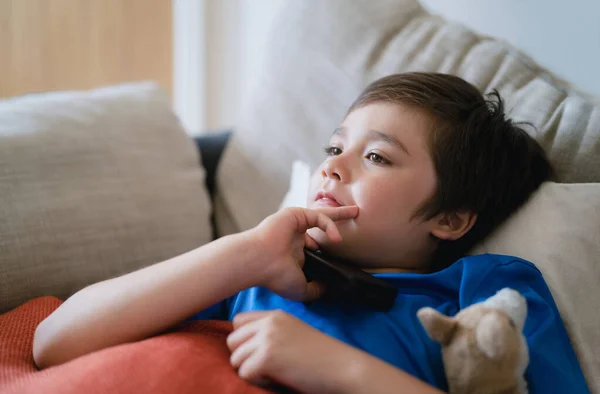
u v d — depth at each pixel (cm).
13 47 160
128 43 179
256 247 68
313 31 120
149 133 116
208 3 193
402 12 115
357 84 111
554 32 109
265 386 61
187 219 112
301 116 118
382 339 67
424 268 84
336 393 58
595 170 87
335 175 79
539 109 94
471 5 123
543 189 85
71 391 56
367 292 68
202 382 57
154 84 128
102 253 100
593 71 103
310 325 69
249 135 126
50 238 96
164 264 70
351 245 78
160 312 67
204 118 204
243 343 62
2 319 80
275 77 124
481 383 59
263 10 173
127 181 107
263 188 121
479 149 82
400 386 57
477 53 104
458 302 75
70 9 167
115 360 59
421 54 107
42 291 94
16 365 69
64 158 102
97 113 112
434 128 80
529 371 65
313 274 72
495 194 83
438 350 67
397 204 77
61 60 169
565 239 79
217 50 195
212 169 131
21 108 108
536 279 75
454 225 82
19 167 97
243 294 82
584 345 74
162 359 59
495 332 59
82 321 67
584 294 76
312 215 73
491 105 90
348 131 82
